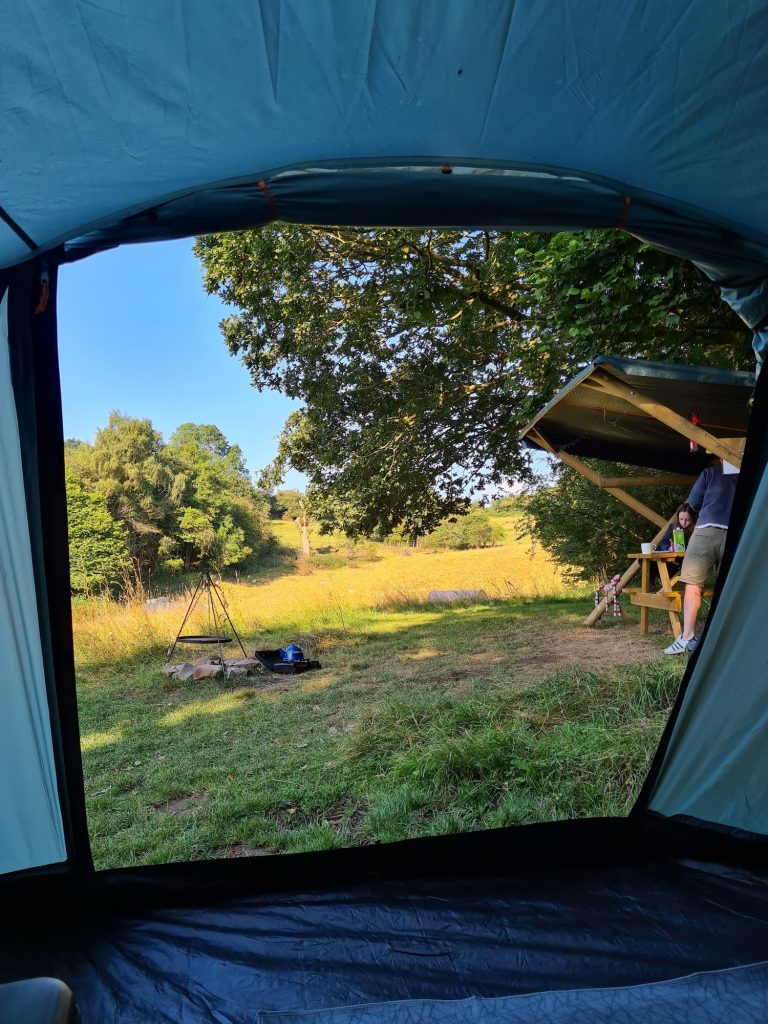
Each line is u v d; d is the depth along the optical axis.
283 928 2.31
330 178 2.27
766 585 2.62
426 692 5.79
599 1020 1.79
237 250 9.99
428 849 2.72
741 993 1.87
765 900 2.37
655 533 9.75
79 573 22.67
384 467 11.17
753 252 2.48
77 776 2.49
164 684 7.24
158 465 28.23
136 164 2.02
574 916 2.30
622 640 7.24
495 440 11.50
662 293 4.94
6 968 2.12
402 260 8.91
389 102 1.96
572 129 2.09
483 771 3.66
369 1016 1.85
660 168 2.22
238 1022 1.84
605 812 3.10
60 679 2.46
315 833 3.21
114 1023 1.85
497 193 2.33
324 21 1.70
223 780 4.13
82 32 1.64
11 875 2.40
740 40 1.79
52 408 2.38
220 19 1.67
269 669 7.59
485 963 2.06
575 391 5.59
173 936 2.28
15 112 1.78
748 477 2.66
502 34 1.77
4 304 2.27
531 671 6.17
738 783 2.70
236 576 27.11
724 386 4.75
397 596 14.08
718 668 2.72
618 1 1.70
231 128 1.97
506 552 25.02
